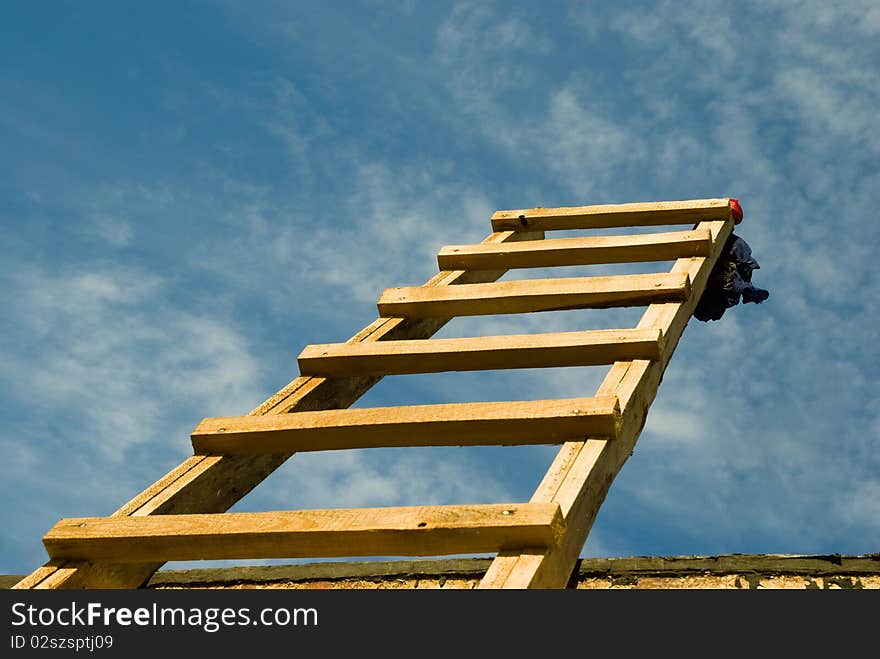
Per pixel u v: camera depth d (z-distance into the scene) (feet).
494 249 25.35
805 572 15.08
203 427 17.69
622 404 16.22
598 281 21.47
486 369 19.19
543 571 12.78
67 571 15.11
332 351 20.02
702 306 26.43
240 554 14.53
